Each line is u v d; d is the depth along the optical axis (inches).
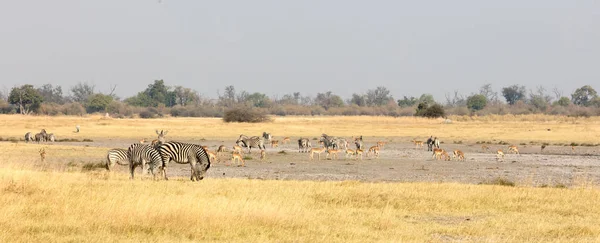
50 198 1926.7
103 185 2363.4
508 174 4025.6
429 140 6638.8
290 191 2311.8
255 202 1886.1
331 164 4699.8
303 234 1573.6
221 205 1792.6
